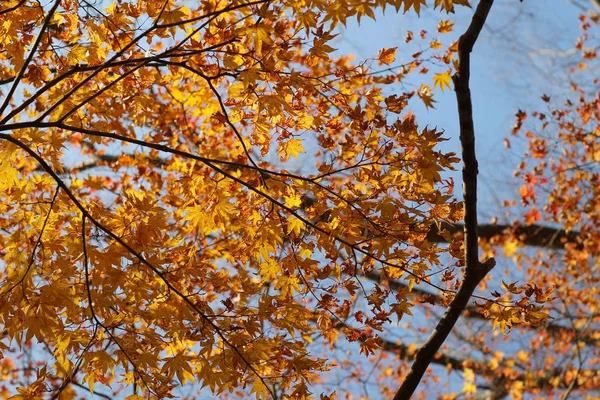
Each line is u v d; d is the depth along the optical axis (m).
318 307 3.55
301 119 3.66
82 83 3.13
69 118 3.80
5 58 3.98
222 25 3.22
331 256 3.55
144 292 3.23
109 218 3.34
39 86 3.81
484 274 3.23
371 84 4.91
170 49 3.18
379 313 3.45
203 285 3.86
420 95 4.41
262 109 3.51
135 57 3.88
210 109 5.15
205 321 3.30
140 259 3.05
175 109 5.63
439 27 4.97
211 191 3.78
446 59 5.12
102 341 3.33
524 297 3.22
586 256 10.16
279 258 3.83
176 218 5.06
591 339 10.15
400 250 3.38
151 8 3.61
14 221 3.95
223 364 3.30
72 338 3.15
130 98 4.00
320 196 3.47
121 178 6.04
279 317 3.46
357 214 3.39
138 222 3.38
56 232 3.37
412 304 3.44
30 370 7.55
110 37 3.90
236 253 3.87
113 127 5.30
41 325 3.00
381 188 3.39
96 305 3.12
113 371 3.13
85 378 3.33
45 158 3.65
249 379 3.37
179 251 3.69
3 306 3.04
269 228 3.59
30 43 3.71
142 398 3.25
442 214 3.36
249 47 3.38
